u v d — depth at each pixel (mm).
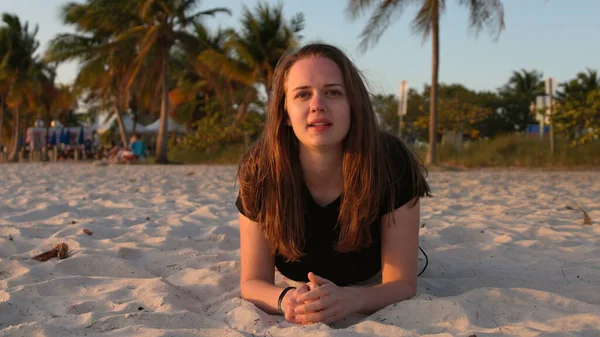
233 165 19953
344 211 2070
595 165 14984
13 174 12375
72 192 7496
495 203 6129
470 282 2650
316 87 1948
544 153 16109
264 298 2141
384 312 2039
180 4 20984
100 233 4008
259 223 2203
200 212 5102
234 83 26594
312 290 1965
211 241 3750
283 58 2072
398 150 2182
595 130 14859
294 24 21469
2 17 28719
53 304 2281
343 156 2049
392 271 2172
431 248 3557
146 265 3100
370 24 14070
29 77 28719
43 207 5289
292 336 1801
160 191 7770
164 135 21500
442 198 6672
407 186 2119
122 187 8477
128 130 33531
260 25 21078
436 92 15078
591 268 2871
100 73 22359
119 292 2449
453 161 16625
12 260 3055
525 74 48969
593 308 2125
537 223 4445
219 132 23297
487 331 1838
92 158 31188
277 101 2076
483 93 43000
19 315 2150
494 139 18203
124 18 22047
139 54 20594
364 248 2189
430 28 14797
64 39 23062
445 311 2006
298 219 2117
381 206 2111
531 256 3240
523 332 1798
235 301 2205
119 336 1813
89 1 21891
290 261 2270
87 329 1936
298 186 2107
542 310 2076
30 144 35188
